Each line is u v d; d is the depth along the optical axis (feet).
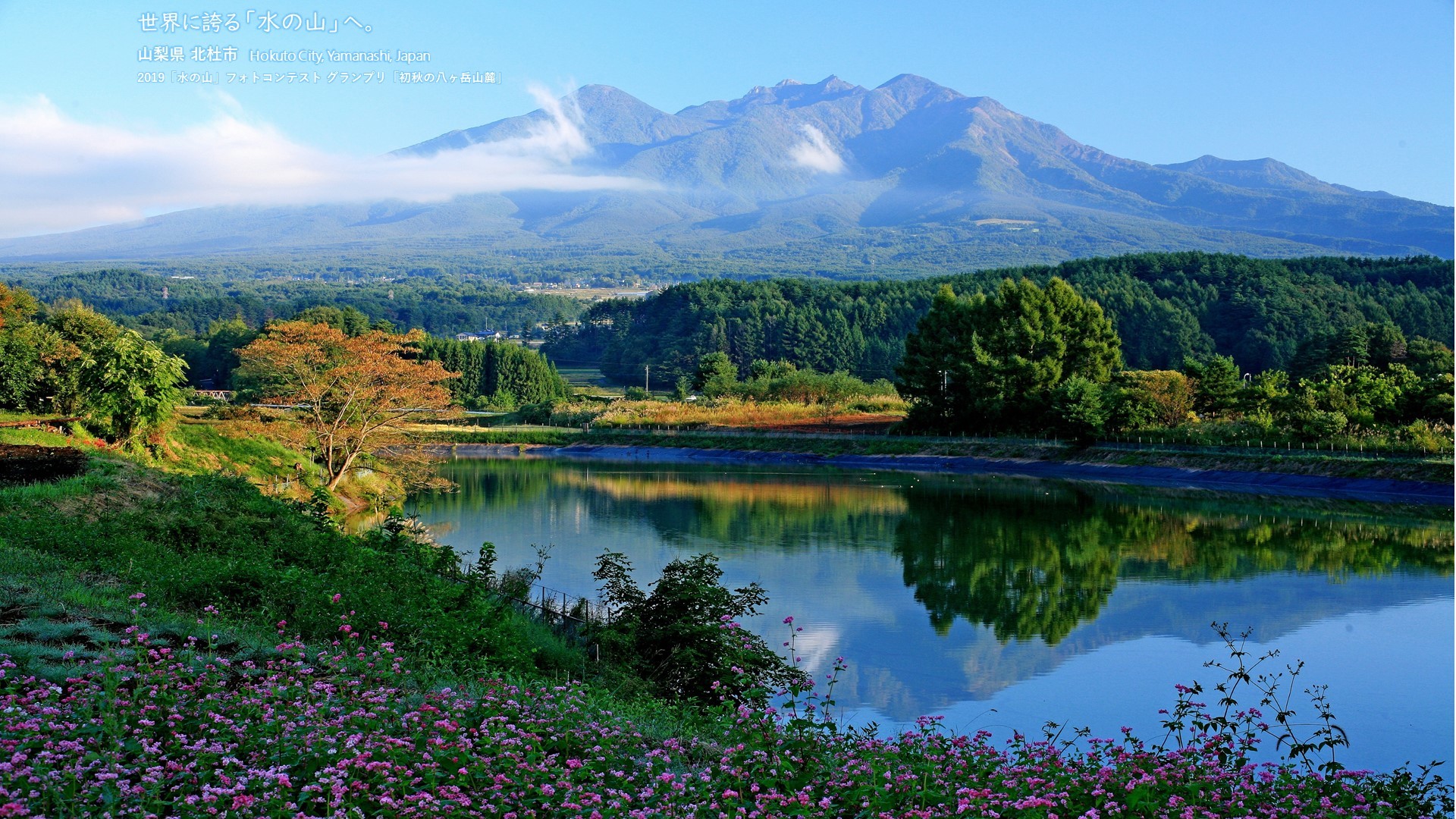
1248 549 181.16
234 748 41.06
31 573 69.77
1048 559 170.50
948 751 48.85
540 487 271.90
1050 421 341.82
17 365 210.18
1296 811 40.91
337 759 40.22
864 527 202.69
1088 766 47.91
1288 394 319.06
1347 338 440.45
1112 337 365.40
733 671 74.90
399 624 68.08
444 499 239.91
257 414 195.83
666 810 39.60
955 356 367.66
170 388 170.50
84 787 36.06
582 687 58.95
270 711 43.21
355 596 71.05
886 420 418.51
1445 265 641.81
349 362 193.57
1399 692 99.25
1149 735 87.92
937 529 200.85
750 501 242.17
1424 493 241.96
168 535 89.61
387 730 44.24
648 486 276.00
